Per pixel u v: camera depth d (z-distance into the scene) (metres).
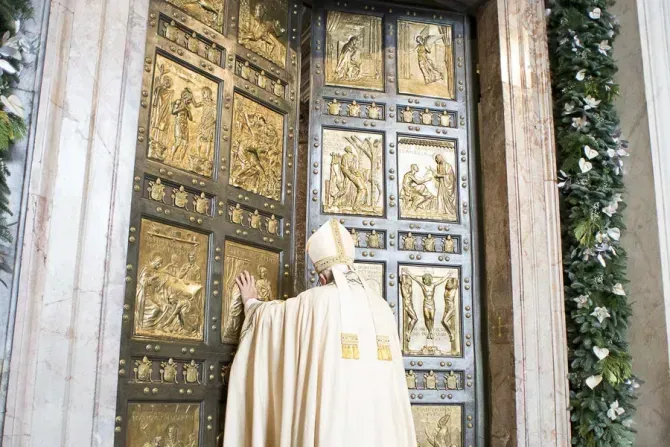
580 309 5.40
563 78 5.92
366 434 4.03
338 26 5.98
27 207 3.41
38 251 3.41
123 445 3.92
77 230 3.58
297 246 5.43
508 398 5.29
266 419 4.23
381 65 6.03
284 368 4.17
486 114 5.94
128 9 4.01
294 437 4.03
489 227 5.74
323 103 5.77
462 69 6.23
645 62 5.77
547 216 5.61
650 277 5.44
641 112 5.71
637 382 5.34
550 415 5.25
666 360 5.21
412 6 6.22
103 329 3.62
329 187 5.64
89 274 3.60
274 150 5.32
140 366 4.08
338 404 3.97
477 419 5.57
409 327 5.57
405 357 5.50
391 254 5.66
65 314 3.47
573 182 5.69
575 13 5.96
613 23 6.03
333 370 4.04
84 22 3.79
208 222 4.66
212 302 4.59
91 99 3.75
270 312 4.39
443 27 6.28
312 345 4.12
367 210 5.70
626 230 5.69
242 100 5.11
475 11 6.26
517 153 5.66
